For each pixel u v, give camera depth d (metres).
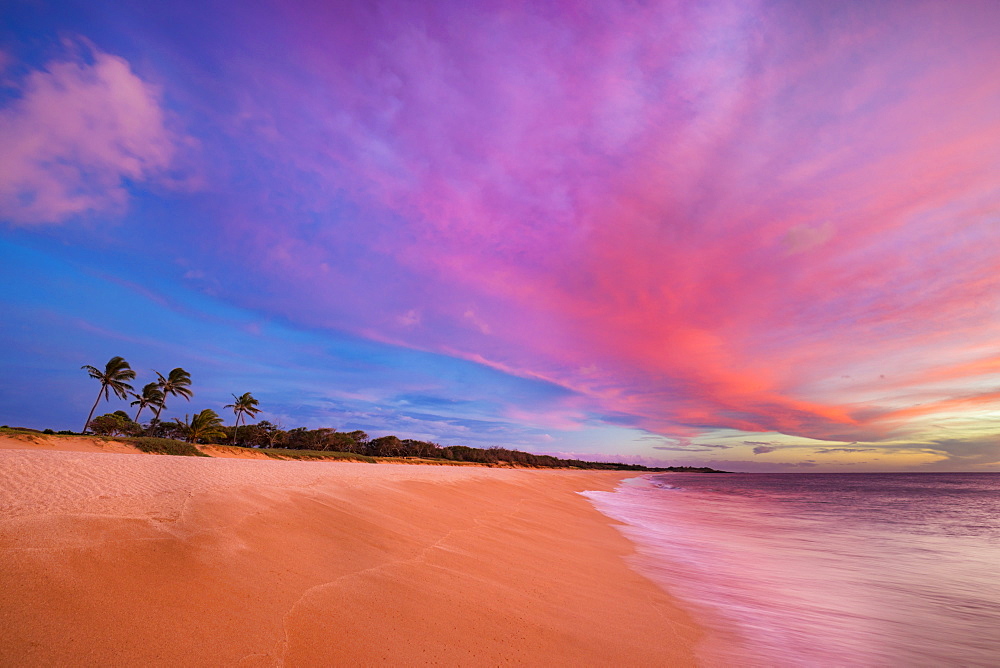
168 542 5.75
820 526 20.56
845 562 12.68
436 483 20.33
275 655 4.13
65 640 3.65
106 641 3.76
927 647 6.81
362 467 27.36
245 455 49.81
